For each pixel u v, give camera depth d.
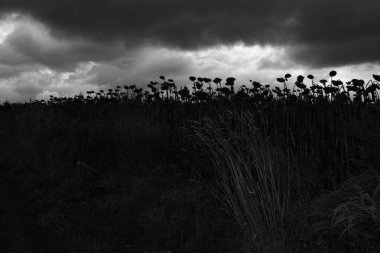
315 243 3.69
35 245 4.69
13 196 6.43
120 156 6.89
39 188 6.52
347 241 3.70
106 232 4.89
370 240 3.59
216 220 4.67
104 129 8.37
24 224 5.32
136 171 6.30
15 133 10.30
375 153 4.47
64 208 5.75
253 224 3.73
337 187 4.60
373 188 3.97
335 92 6.47
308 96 7.05
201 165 6.02
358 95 6.08
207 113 7.18
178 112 8.70
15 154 8.64
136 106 9.92
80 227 5.11
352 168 4.89
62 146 7.95
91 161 7.28
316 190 4.66
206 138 4.76
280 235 3.62
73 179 6.63
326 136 6.02
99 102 11.93
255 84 7.67
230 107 7.22
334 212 3.54
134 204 5.43
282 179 4.39
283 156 4.91
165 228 4.64
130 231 4.88
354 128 5.07
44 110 11.67
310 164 5.14
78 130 8.70
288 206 4.01
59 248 4.58
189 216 4.82
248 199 3.90
